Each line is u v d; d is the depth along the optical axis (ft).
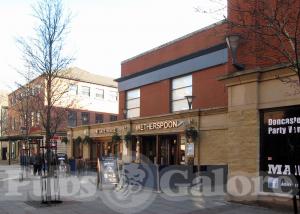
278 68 39.11
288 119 39.42
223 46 65.46
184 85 74.84
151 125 75.87
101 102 163.12
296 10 34.65
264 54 37.50
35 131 117.08
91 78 161.38
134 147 81.87
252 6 39.32
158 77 81.35
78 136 106.83
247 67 43.60
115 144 90.58
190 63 72.74
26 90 87.92
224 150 59.11
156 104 81.82
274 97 40.45
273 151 40.55
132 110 90.79
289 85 38.52
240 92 44.06
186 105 73.87
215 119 61.11
